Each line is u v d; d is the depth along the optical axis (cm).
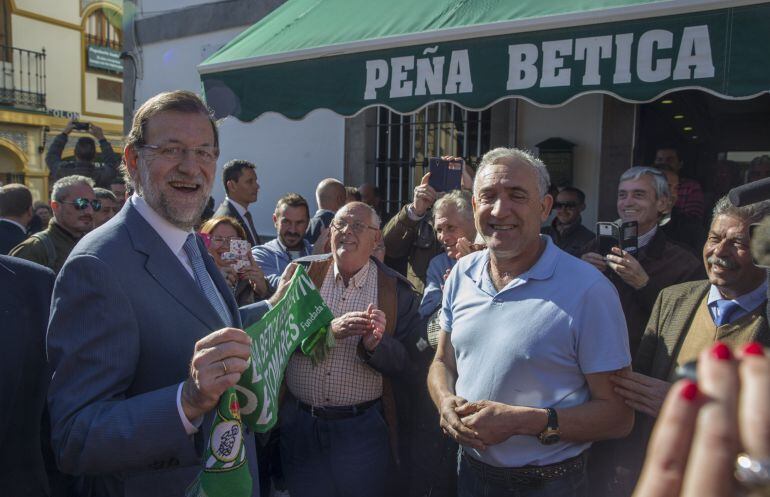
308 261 304
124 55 831
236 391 159
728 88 284
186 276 159
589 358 190
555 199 473
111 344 139
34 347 185
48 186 1753
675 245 288
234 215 492
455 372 233
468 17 379
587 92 321
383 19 434
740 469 50
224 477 135
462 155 617
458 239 300
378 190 640
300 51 426
